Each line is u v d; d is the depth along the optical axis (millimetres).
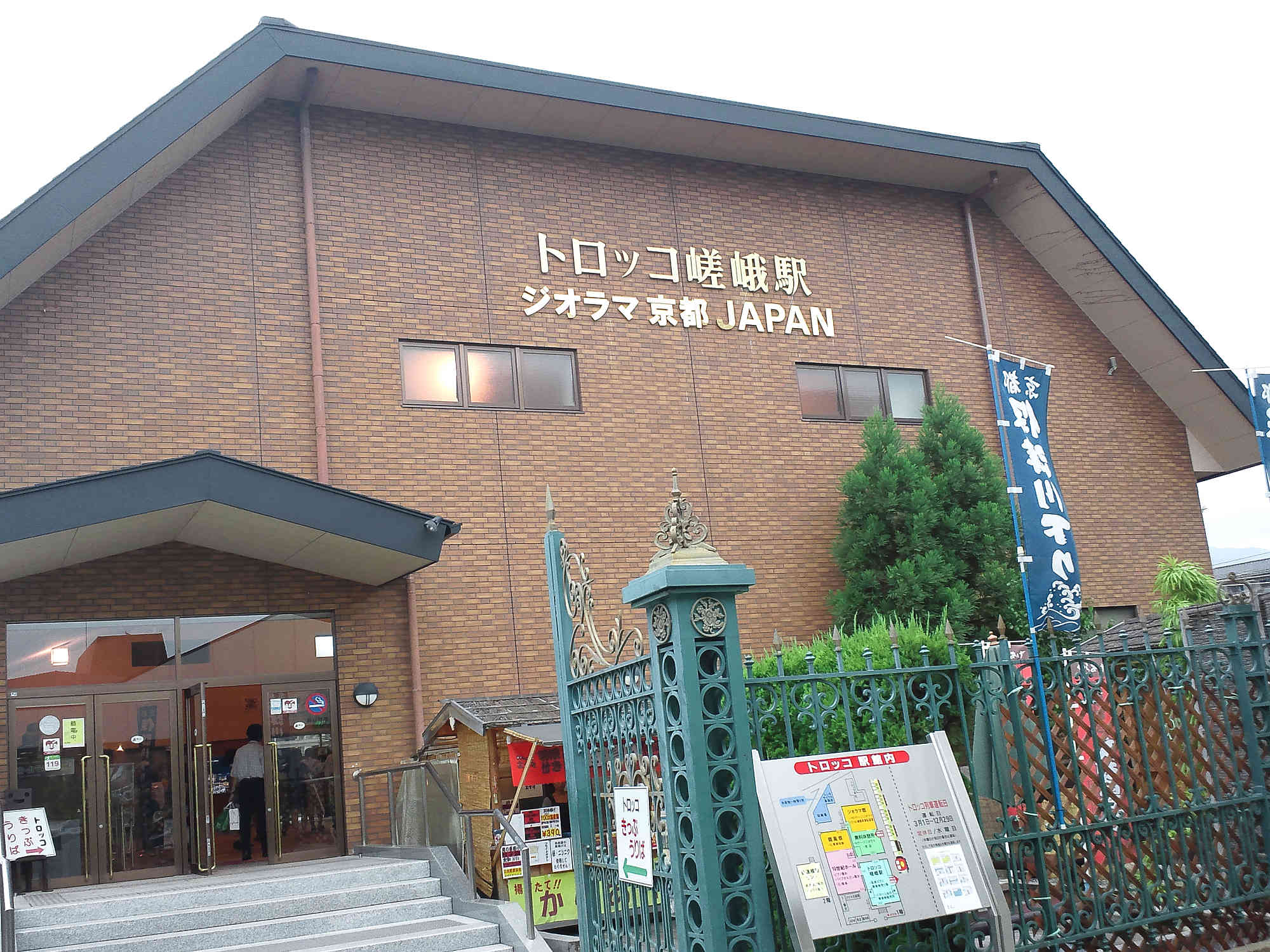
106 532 11078
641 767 4957
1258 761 6562
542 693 13234
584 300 15344
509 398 14656
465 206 14945
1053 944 5512
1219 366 18172
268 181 13992
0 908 8688
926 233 18016
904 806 4883
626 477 14953
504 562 14047
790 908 4438
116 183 11875
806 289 16828
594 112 15180
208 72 12594
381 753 13148
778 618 15336
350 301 14016
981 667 5688
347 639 13312
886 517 15086
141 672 12562
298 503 11273
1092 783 6426
